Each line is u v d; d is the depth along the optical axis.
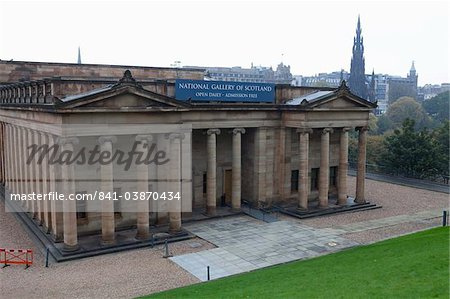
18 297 30.91
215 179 52.22
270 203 56.81
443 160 81.19
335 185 62.84
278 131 56.28
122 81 39.41
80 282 33.75
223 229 48.19
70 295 31.31
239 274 35.16
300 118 53.22
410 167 82.81
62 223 41.94
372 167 90.56
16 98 54.09
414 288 23.89
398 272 27.30
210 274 35.56
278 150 56.62
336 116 55.00
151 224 48.31
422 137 81.38
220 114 50.97
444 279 24.73
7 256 39.12
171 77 67.56
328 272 30.30
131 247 41.53
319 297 24.48
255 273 34.22
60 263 37.91
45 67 62.31
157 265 37.59
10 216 52.78
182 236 44.84
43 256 39.44
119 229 46.34
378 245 38.06
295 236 45.88
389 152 86.56
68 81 41.06
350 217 54.00
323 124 54.06
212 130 50.62
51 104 38.47
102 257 39.53
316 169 60.22
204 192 55.72
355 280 27.00
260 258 39.38
